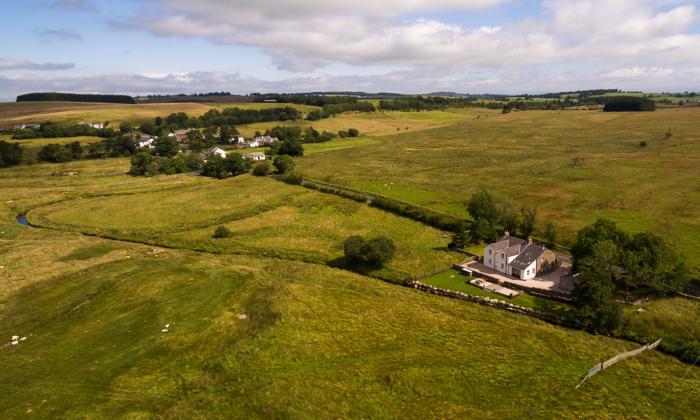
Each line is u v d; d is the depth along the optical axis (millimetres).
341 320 56938
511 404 41094
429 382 44031
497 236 87062
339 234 94438
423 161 178375
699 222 90250
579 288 57094
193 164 179625
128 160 187750
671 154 161375
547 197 116000
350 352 49688
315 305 60750
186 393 42688
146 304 61875
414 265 77188
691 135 199375
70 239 92562
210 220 104812
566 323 56812
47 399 42281
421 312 60156
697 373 45969
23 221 110062
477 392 42750
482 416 39500
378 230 96500
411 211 104750
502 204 92625
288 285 67188
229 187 139875
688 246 78062
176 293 65062
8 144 176750
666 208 100625
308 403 40469
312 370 45750
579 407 40594
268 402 40438
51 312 61250
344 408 40156
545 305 61188
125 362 48281
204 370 46531
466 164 168000
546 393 42594
